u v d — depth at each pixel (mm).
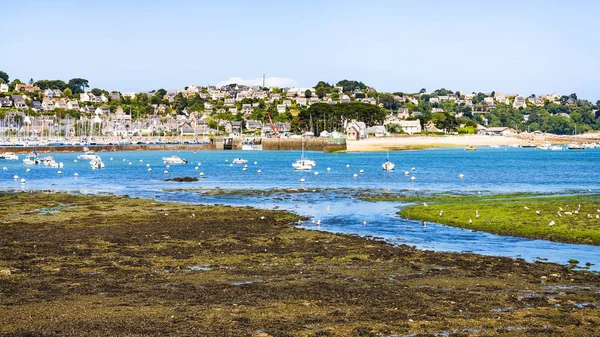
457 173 132875
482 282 39656
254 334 29688
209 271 42750
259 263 45312
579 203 72312
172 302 34875
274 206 80125
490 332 30047
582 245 51750
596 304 34594
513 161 181500
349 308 33812
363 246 51344
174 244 52188
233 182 116375
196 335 29531
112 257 47031
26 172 144250
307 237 55594
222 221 65312
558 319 31875
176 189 103750
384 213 72188
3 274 41406
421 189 98812
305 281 39938
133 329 30281
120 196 90625
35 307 33844
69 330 30094
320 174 133875
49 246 51125
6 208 76375
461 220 64125
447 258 46656
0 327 30484
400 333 29922
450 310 33438
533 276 41125
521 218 63062
